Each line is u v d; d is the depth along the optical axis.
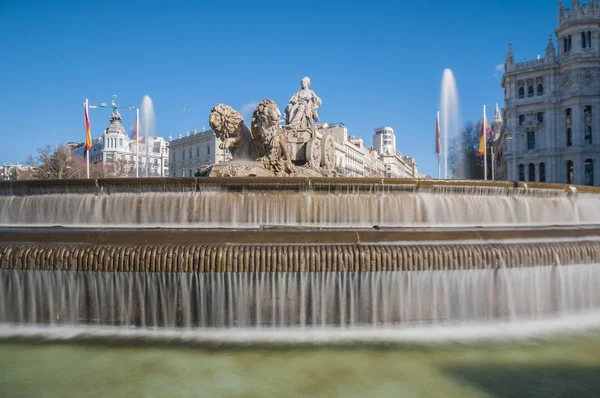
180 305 6.68
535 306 7.27
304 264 6.65
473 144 78.44
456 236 7.77
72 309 6.82
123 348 6.25
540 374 5.52
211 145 78.31
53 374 5.47
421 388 5.14
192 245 6.83
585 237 8.61
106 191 9.91
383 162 143.50
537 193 11.15
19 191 10.30
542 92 73.50
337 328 6.75
